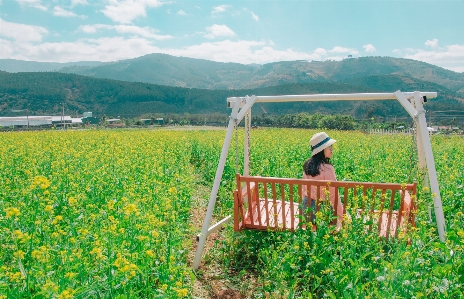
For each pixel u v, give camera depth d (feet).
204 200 32.58
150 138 76.89
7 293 12.48
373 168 33.09
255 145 53.21
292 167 34.45
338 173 34.73
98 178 29.01
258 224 20.79
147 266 15.38
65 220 20.59
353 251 16.10
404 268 13.97
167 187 28.09
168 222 20.98
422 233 16.06
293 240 18.39
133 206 17.92
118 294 13.69
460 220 20.03
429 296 13.75
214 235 24.31
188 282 17.75
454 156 41.81
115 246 15.71
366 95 19.77
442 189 24.22
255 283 18.11
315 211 18.51
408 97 19.99
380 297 12.96
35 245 16.24
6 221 18.19
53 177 29.94
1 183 28.14
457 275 13.94
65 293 11.25
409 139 68.90
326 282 16.40
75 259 14.69
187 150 56.95
